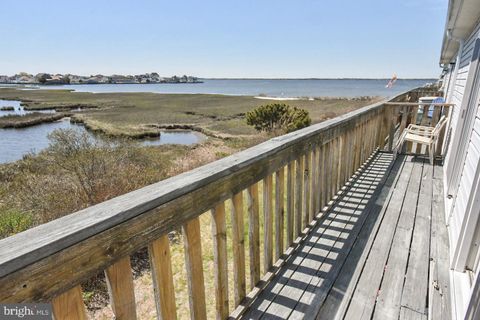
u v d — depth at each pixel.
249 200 1.55
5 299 0.57
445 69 12.39
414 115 5.63
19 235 0.64
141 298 2.16
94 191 4.18
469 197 1.69
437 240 2.23
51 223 0.70
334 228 2.42
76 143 5.43
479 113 2.17
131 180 4.62
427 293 1.69
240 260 1.52
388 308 1.58
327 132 2.47
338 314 1.54
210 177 1.16
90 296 2.24
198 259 1.22
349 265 1.94
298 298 1.66
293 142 1.85
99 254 0.75
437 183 3.44
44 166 5.99
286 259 1.98
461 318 1.35
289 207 2.00
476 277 1.25
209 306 1.93
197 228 1.18
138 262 2.72
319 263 1.96
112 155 5.43
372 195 3.09
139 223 0.86
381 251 2.10
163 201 0.94
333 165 2.79
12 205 4.28
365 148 4.08
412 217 2.60
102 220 0.74
